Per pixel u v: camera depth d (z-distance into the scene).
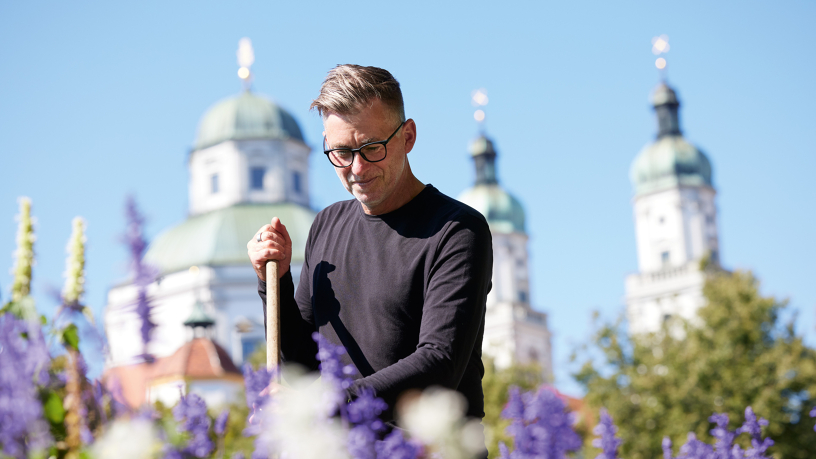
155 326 1.42
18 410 1.42
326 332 2.68
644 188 77.31
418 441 1.50
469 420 2.52
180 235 59.75
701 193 76.38
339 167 2.54
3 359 1.42
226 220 59.31
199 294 55.50
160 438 1.45
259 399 1.52
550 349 78.25
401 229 2.63
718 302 28.95
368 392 1.89
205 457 1.59
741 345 27.30
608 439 2.69
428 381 2.25
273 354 2.53
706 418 25.62
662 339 29.44
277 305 2.62
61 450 1.58
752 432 3.06
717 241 76.00
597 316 30.41
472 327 2.43
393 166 2.54
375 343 2.57
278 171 62.59
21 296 1.85
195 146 63.88
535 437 1.63
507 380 37.81
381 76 2.54
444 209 2.62
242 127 63.41
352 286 2.65
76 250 1.69
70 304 1.66
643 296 73.25
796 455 25.09
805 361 26.12
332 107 2.50
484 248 2.55
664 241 75.69
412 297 2.55
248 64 66.38
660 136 78.50
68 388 1.60
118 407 1.53
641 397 27.80
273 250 2.71
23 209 1.93
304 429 1.41
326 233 2.86
